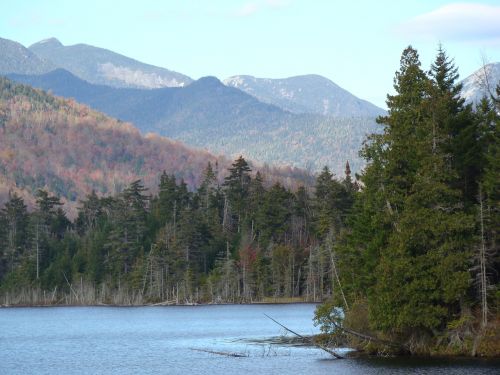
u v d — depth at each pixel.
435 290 72.50
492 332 72.38
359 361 75.19
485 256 73.88
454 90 84.62
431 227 72.50
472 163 78.56
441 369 66.81
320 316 84.12
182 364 81.56
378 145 80.88
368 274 81.62
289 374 69.62
